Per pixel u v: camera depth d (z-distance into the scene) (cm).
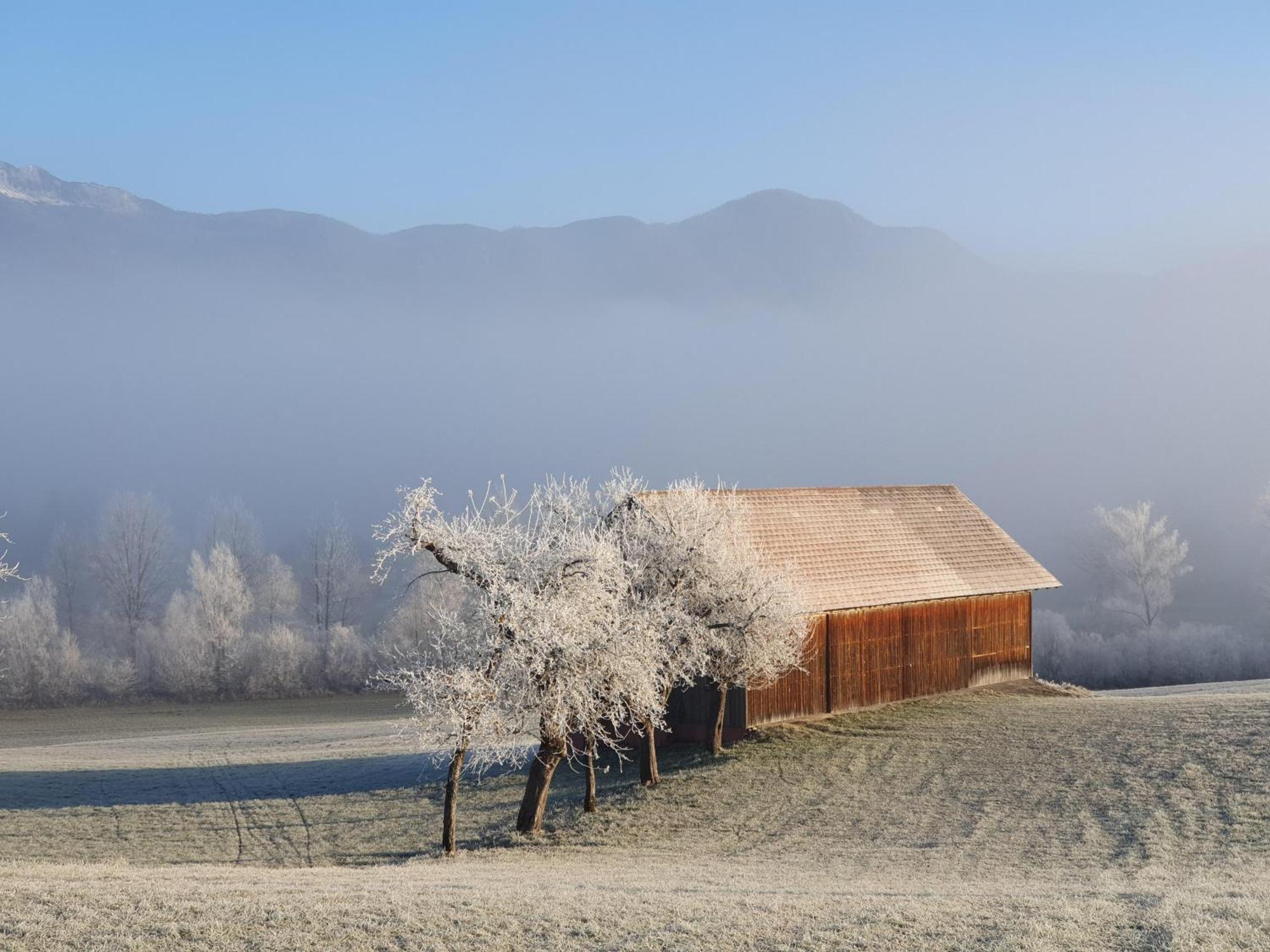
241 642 8488
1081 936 1414
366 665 8625
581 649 2552
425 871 2197
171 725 6969
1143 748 3219
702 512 3441
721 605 3372
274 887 1769
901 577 4559
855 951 1390
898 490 5175
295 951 1393
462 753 2602
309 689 8456
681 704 4047
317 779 3944
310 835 3105
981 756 3347
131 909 1543
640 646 2705
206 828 3222
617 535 3362
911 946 1402
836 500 4838
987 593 4809
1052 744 3403
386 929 1477
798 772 3344
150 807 3531
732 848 2597
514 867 2317
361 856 2802
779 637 3469
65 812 3478
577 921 1530
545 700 2538
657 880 2017
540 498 2869
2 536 2536
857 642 4316
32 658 7925
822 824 2777
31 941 1402
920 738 3681
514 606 2527
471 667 2631
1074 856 2295
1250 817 2489
